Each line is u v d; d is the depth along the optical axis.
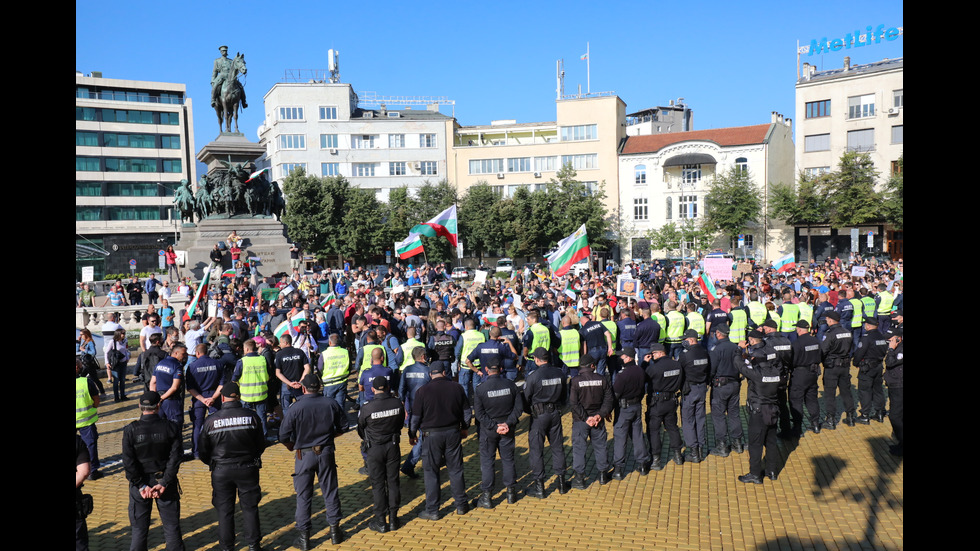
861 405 12.55
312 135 76.00
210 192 31.50
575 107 74.12
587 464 10.66
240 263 28.61
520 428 12.95
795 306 15.86
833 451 10.86
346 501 9.27
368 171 77.25
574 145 74.19
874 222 56.59
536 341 13.00
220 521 7.41
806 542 7.63
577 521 8.37
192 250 29.95
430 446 8.50
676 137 71.88
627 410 9.78
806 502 8.80
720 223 61.34
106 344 15.93
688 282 24.91
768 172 65.19
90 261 76.44
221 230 30.89
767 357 9.38
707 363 10.56
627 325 14.77
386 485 8.31
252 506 7.50
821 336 16.17
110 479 10.45
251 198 31.64
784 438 11.65
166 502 7.25
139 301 30.64
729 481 9.66
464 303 17.62
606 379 9.41
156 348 12.85
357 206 65.56
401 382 10.72
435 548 7.70
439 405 8.50
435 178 78.06
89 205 82.25
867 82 60.00
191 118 88.00
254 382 11.30
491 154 77.06
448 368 12.11
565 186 67.12
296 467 7.84
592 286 22.23
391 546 7.79
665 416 10.27
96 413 10.48
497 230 66.19
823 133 62.53
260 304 18.48
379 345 11.57
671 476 9.95
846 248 59.72
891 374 10.48
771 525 8.11
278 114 75.31
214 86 32.06
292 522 8.59
